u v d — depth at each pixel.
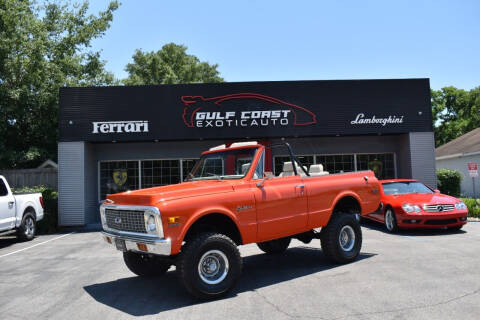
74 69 23.11
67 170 13.26
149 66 37.75
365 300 4.21
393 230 9.22
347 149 14.99
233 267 4.63
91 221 14.09
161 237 4.23
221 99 13.64
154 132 13.49
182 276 4.33
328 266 5.96
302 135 13.79
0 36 18.67
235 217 4.83
